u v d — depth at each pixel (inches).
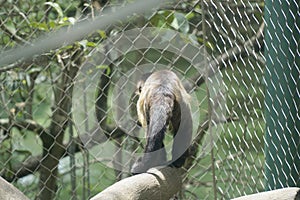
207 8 310.7
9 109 384.8
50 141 389.7
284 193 258.2
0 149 387.9
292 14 305.1
